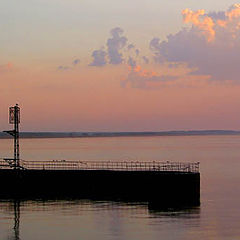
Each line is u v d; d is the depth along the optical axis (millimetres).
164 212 77250
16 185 95188
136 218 73188
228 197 93500
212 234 65188
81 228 67938
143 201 85562
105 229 67438
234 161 184500
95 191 90875
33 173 94500
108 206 81375
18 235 65250
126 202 84812
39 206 82062
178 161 180500
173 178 83750
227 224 70000
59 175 93188
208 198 92250
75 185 92250
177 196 83312
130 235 64688
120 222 70812
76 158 195000
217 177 128875
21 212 77688
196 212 78375
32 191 94375
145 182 87312
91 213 76375
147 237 63906
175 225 69312
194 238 63594
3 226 69375
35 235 65188
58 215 75312
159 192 84562
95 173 91000
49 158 196500
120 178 89250
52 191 93312
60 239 63469
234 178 126250
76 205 82500
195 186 82812
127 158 195125
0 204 84000
